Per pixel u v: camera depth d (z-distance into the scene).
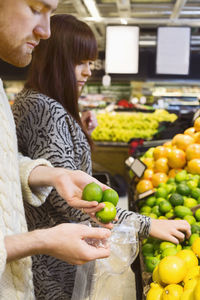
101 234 0.82
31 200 1.05
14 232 0.81
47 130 1.23
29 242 0.74
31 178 1.05
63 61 1.37
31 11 0.81
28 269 0.89
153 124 5.23
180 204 1.62
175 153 2.03
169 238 1.26
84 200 0.97
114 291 1.11
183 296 0.87
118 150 4.79
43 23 0.86
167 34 5.72
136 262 1.48
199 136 2.08
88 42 1.40
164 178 2.06
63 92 1.40
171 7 5.96
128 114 5.73
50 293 1.31
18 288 0.85
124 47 5.61
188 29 5.67
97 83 9.76
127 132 5.04
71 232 0.78
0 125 0.81
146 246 1.42
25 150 1.33
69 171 1.07
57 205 1.22
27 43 0.86
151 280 1.17
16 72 9.64
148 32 7.80
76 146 1.33
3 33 0.81
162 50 5.79
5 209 0.77
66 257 0.78
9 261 0.73
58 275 1.31
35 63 1.39
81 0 5.33
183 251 1.15
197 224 1.45
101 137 5.07
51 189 1.13
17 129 1.30
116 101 9.77
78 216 1.21
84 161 1.41
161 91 10.06
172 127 3.42
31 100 1.27
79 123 1.46
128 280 1.54
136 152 3.10
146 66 9.47
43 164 1.09
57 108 1.26
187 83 9.81
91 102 9.16
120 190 3.67
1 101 0.85
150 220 1.28
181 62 5.80
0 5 0.78
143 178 2.24
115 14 6.52
